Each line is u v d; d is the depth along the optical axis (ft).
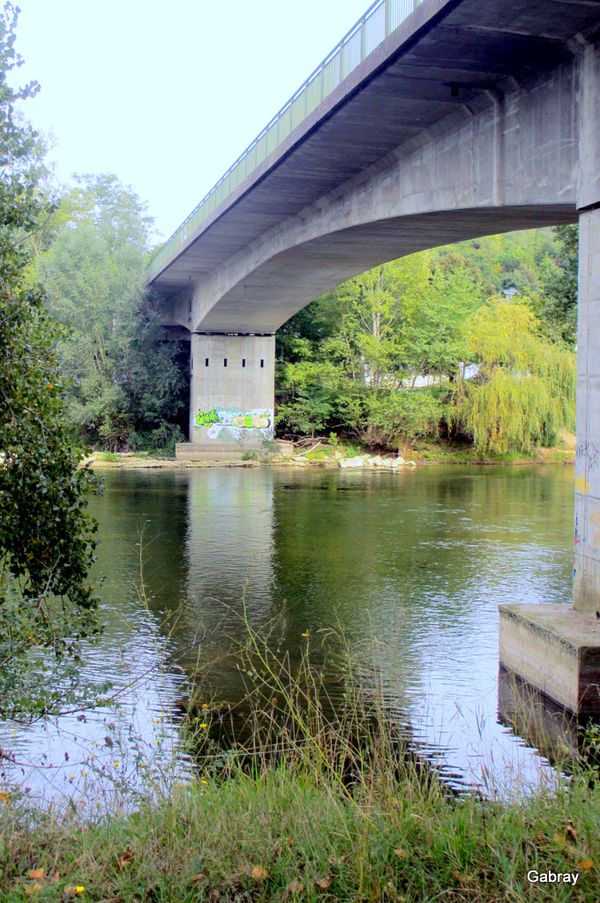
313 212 93.40
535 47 47.09
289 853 17.87
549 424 168.45
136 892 16.65
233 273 130.82
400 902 16.30
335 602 60.29
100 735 34.68
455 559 74.74
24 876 17.28
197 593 62.13
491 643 50.96
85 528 35.50
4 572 33.47
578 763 29.04
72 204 223.30
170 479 136.36
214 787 23.24
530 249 319.47
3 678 28.60
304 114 73.41
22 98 33.99
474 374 175.63
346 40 62.75
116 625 53.42
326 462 163.02
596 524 43.50
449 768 32.04
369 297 176.24
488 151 56.44
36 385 34.14
